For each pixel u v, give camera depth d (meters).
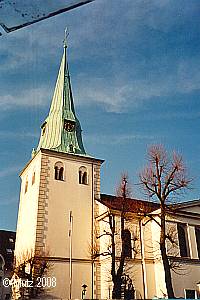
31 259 37.25
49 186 41.78
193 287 38.66
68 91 52.88
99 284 38.88
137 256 39.53
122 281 36.38
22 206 46.94
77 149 46.84
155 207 44.09
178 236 41.22
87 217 42.31
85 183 44.50
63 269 38.06
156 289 38.25
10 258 61.22
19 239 45.28
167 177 33.62
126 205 40.16
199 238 42.66
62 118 49.34
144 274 38.53
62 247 39.12
